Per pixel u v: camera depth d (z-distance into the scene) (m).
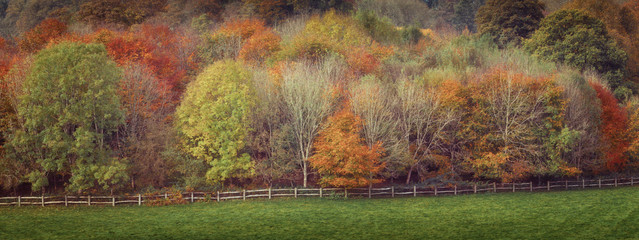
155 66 59.09
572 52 71.12
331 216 36.53
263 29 76.19
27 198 41.97
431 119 50.66
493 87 51.09
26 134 41.88
